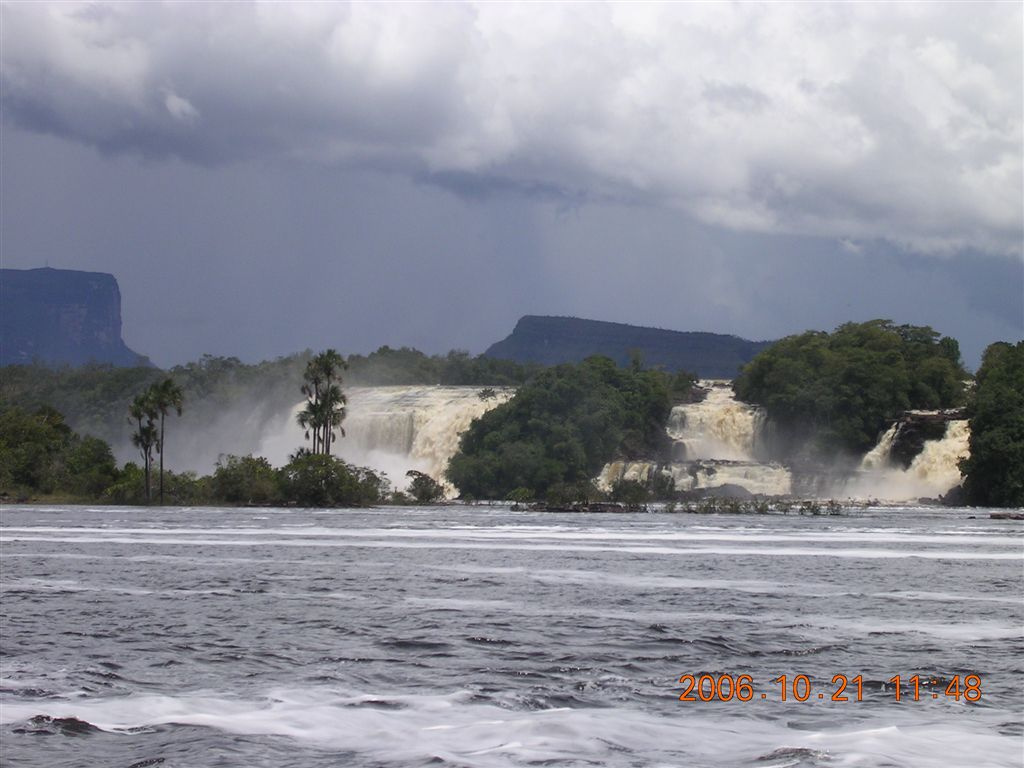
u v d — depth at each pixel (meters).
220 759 20.45
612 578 49.97
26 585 46.62
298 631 34.78
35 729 22.50
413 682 27.14
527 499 154.12
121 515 105.12
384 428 193.00
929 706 24.97
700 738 22.05
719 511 124.19
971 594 44.66
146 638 33.50
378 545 68.44
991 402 150.38
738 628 35.44
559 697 25.53
